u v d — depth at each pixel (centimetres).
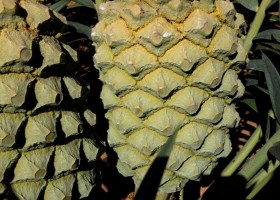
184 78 53
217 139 57
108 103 57
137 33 52
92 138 60
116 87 55
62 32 56
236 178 67
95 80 89
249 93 80
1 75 49
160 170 52
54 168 54
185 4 52
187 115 55
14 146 51
